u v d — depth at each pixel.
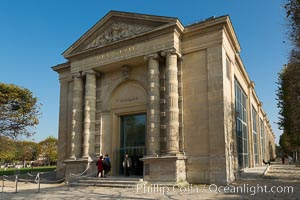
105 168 25.47
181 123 23.81
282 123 36.66
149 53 25.08
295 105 24.97
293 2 15.05
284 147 88.94
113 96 29.05
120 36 27.55
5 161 96.12
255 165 48.41
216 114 22.45
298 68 20.52
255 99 53.59
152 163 22.81
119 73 28.81
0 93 36.06
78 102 29.41
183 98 24.33
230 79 26.59
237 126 30.55
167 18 24.34
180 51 24.97
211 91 23.03
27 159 106.00
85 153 27.56
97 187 22.62
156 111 23.94
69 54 30.42
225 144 21.72
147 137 24.27
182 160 22.61
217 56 23.27
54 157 113.56
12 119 36.84
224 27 23.83
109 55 27.73
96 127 28.81
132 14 26.67
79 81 29.80
